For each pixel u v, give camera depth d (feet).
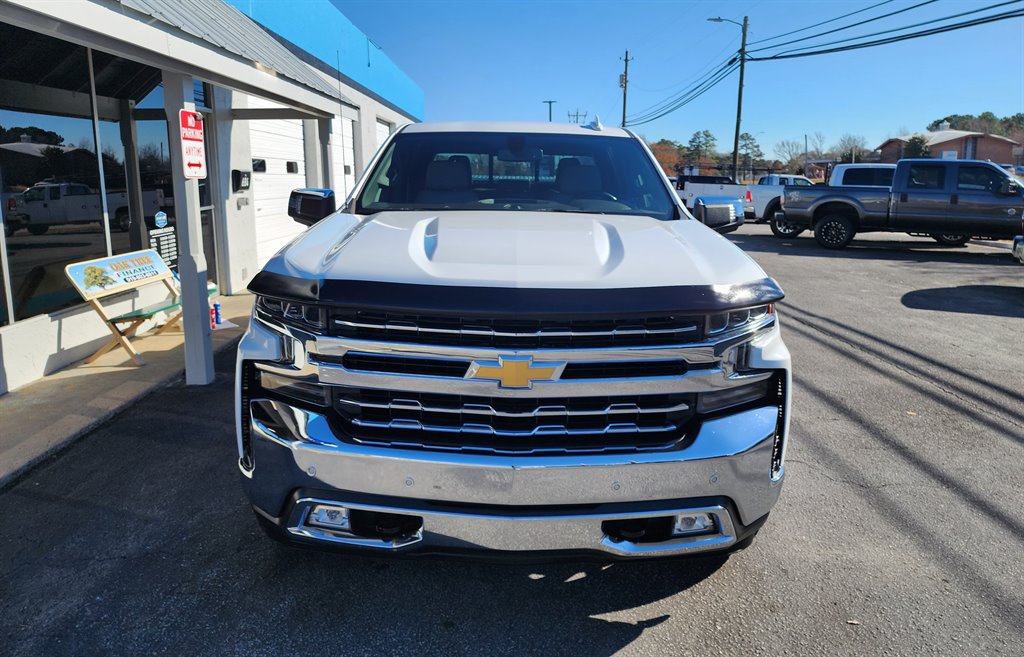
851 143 300.40
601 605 9.46
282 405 8.16
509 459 7.78
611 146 13.67
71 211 21.03
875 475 13.75
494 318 7.61
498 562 8.19
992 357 22.77
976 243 60.90
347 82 49.19
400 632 8.86
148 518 11.59
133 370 19.33
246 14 32.19
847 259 48.44
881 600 9.64
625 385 7.86
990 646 8.74
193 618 9.07
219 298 30.48
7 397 17.04
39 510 11.83
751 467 8.25
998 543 11.21
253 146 34.73
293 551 10.64
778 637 8.85
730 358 8.11
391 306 7.63
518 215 11.15
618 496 7.94
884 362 22.03
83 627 8.87
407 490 7.91
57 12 11.25
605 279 7.95
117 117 23.57
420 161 12.92
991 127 357.00
